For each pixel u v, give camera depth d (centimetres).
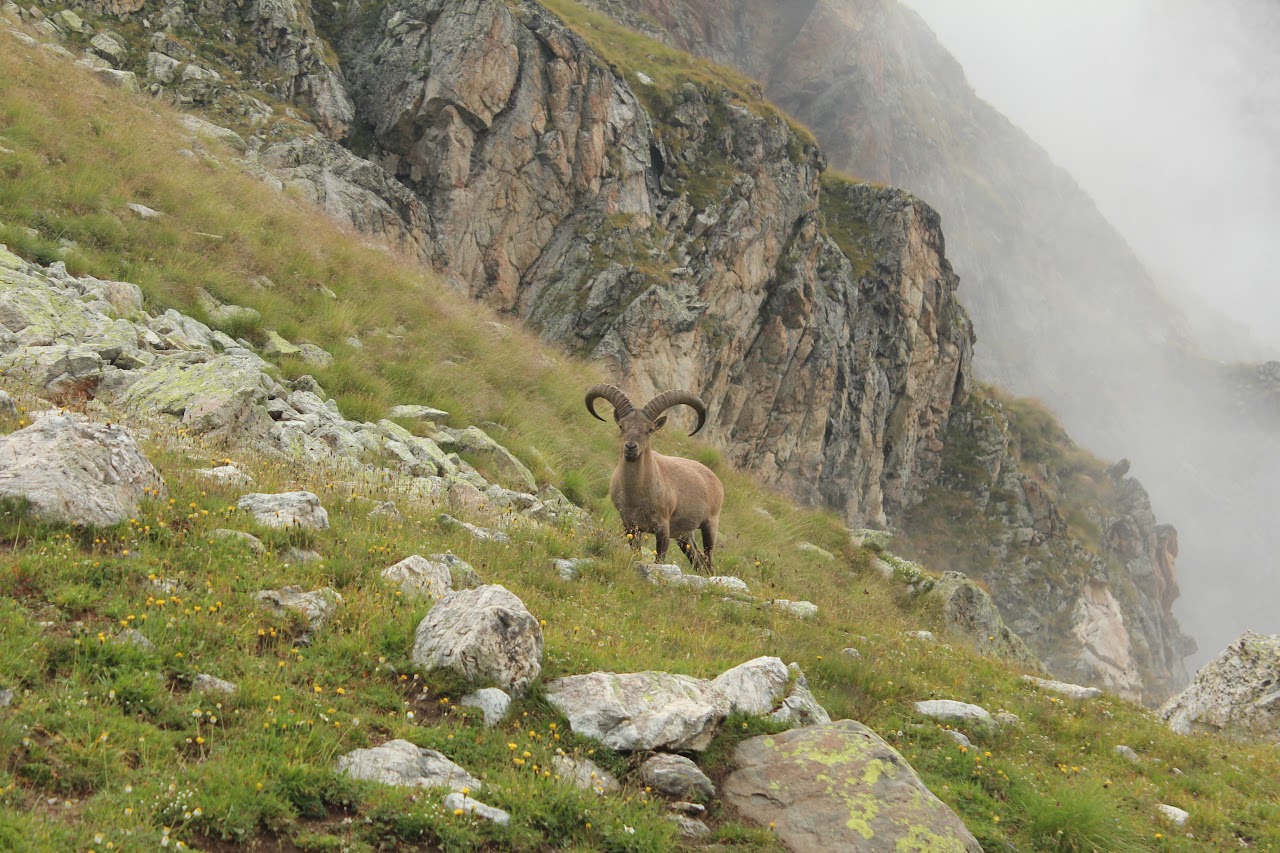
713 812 643
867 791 652
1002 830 742
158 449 957
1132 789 898
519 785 575
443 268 3434
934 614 1889
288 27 3575
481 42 3616
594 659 768
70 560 651
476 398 1933
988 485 6003
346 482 1119
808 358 4597
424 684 663
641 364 3503
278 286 1991
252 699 583
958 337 6003
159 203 2017
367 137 3641
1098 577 6319
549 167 3741
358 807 527
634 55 4728
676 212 4103
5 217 1656
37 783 480
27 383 1090
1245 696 1220
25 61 2361
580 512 1598
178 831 470
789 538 2092
